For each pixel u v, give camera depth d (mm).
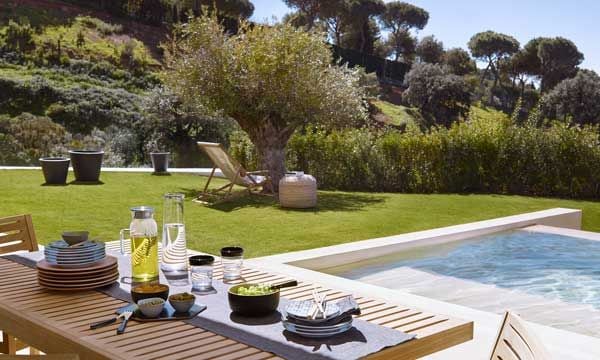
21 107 22547
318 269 5691
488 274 5824
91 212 8602
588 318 4594
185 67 11312
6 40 25625
